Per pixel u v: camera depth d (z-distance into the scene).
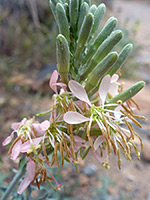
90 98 0.05
